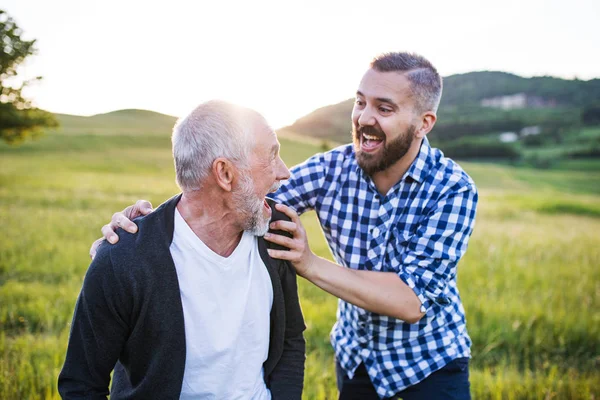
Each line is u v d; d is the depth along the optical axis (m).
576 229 14.86
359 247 2.53
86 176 26.67
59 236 9.56
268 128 1.85
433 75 2.29
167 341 1.80
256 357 2.01
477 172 50.69
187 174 1.80
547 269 8.07
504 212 19.42
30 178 23.94
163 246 1.80
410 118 2.27
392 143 2.29
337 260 2.74
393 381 2.52
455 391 2.48
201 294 1.85
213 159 1.76
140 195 19.67
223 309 1.88
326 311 5.46
